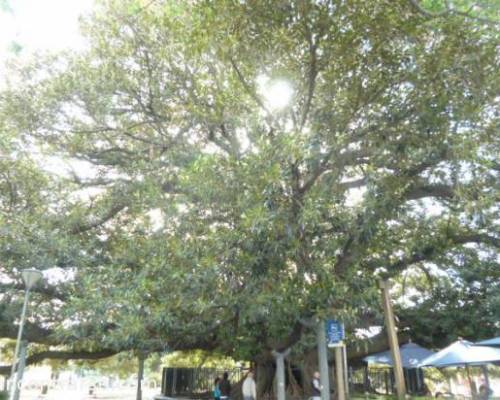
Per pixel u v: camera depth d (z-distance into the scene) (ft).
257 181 30.32
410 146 34.40
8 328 51.39
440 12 28.63
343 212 33.73
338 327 31.91
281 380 35.47
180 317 36.99
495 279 59.52
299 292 31.45
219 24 31.45
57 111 53.36
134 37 50.26
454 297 61.77
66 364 77.30
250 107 40.65
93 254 51.21
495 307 56.75
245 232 30.35
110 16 51.57
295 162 31.50
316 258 32.19
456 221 52.08
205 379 79.92
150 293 34.37
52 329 50.19
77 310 38.96
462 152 33.09
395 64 33.88
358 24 31.65
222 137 48.14
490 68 33.68
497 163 38.22
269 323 38.09
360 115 35.83
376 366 78.74
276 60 34.45
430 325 61.62
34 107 52.70
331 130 35.06
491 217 47.85
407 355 57.82
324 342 31.60
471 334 59.41
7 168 49.49
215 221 35.17
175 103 51.39
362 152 35.73
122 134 55.67
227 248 31.14
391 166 36.24
